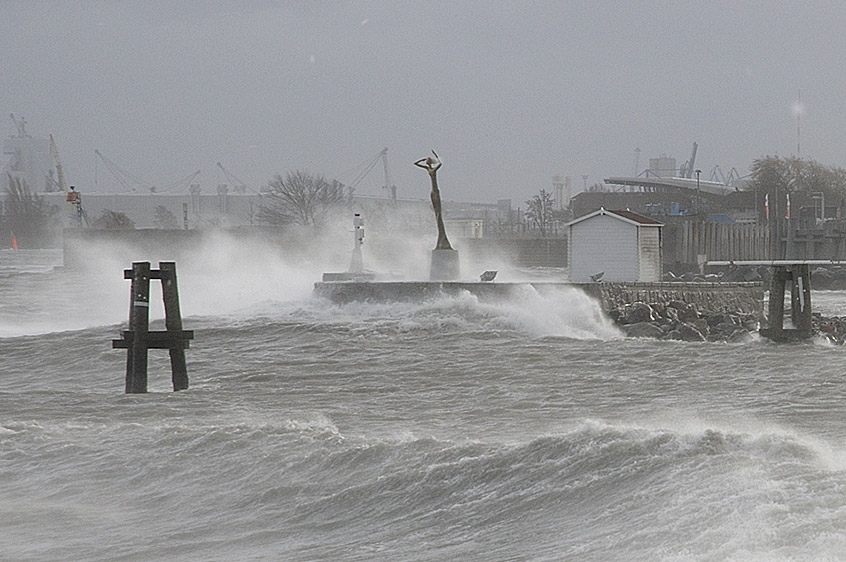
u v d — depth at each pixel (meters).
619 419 83.25
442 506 52.47
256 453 64.81
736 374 107.12
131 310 102.50
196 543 50.75
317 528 51.75
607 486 50.50
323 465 61.53
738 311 184.00
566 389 100.88
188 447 67.56
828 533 39.16
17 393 104.69
